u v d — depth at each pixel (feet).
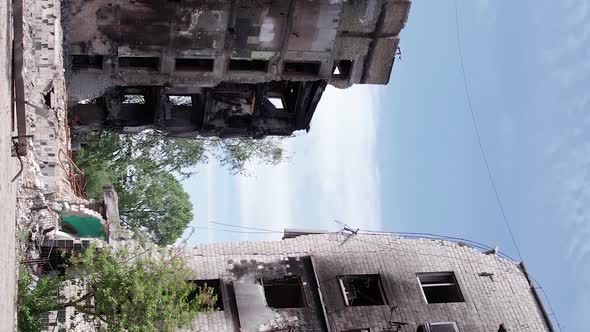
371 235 92.79
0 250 54.85
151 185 139.74
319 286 86.69
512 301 92.63
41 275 75.51
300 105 109.19
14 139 62.44
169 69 99.04
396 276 90.58
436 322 88.53
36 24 82.84
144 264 72.74
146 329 67.62
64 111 87.71
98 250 75.77
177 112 109.81
